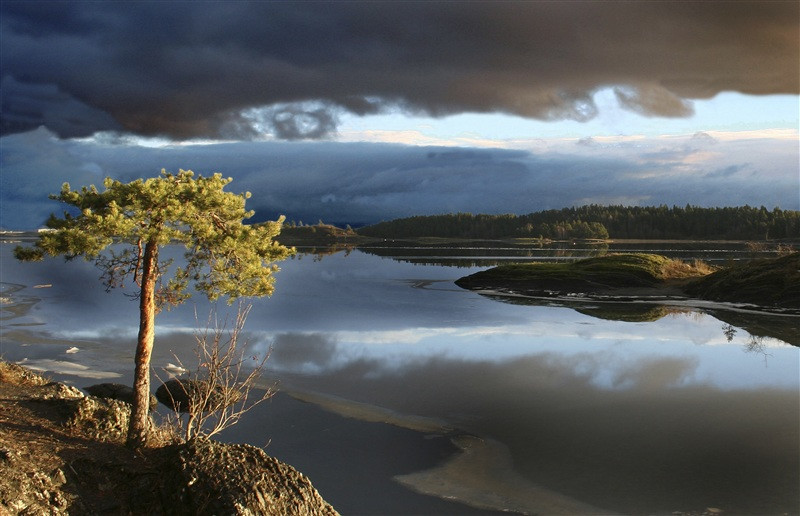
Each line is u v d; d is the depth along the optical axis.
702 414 18.45
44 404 13.48
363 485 13.65
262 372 23.25
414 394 20.62
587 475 14.18
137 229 11.50
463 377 22.84
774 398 20.06
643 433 16.88
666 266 56.16
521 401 19.84
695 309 41.84
